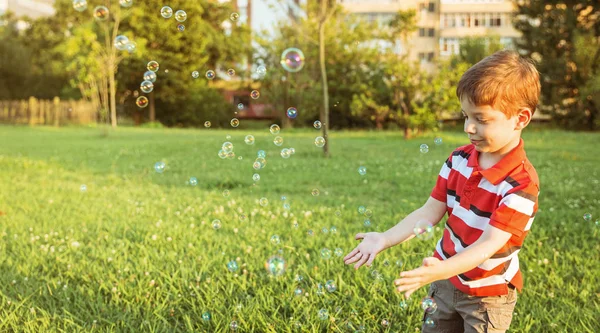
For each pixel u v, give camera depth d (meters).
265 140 13.68
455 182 1.79
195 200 5.48
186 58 28.50
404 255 3.35
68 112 24.89
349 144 12.97
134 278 3.04
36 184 6.54
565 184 6.42
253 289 2.88
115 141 13.75
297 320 2.48
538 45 24.98
